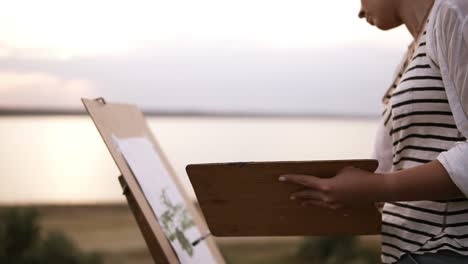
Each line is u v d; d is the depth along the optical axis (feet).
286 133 57.57
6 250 32.24
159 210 5.78
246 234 5.16
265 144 53.52
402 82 4.71
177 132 59.77
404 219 4.74
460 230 4.48
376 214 4.98
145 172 6.01
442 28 4.35
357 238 38.50
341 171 4.56
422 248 4.62
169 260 5.32
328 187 4.49
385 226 4.92
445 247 4.49
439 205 4.53
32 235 33.01
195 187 4.92
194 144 52.16
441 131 4.51
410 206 4.69
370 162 4.50
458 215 4.48
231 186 4.86
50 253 32.65
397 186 4.38
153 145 6.96
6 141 55.42
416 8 4.82
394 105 4.74
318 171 4.61
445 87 4.39
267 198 4.89
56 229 34.81
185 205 6.78
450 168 4.23
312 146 49.93
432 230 4.57
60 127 65.87
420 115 4.57
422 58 4.59
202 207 5.04
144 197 5.59
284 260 36.76
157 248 5.33
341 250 37.68
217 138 55.26
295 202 4.91
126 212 40.86
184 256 5.74
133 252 34.27
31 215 33.76
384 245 4.96
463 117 4.33
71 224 36.73
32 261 32.22
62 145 58.39
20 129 62.64
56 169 48.55
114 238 36.06
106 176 47.03
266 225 5.08
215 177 4.83
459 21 4.26
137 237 36.88
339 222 5.07
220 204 5.00
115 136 5.84
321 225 5.07
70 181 45.03
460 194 4.36
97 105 5.96
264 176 4.74
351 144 47.37
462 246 4.45
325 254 38.06
